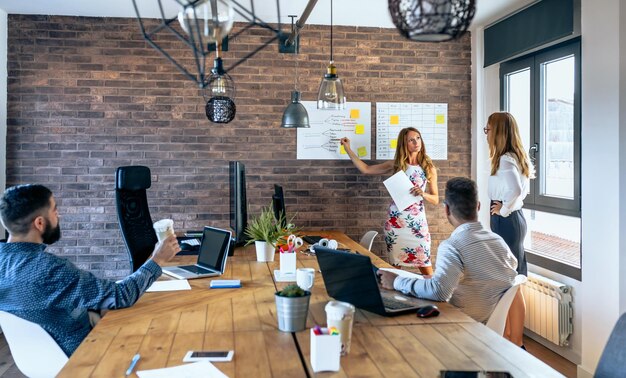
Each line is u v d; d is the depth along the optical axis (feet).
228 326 6.80
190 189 16.28
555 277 13.64
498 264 8.14
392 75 16.94
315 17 15.80
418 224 15.20
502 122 12.55
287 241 10.87
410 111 17.03
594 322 11.73
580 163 12.71
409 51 16.99
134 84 16.03
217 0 4.52
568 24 12.46
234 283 8.99
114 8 15.08
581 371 11.98
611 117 11.17
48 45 15.72
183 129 16.21
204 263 10.44
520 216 12.69
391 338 6.33
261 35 16.38
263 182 16.53
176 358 5.65
